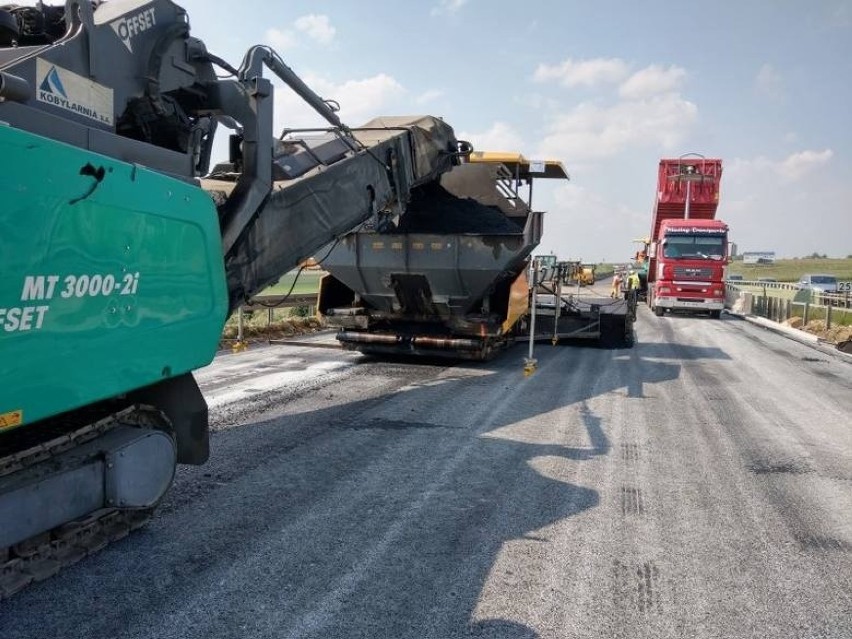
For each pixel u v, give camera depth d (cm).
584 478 518
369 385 866
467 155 951
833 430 695
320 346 1111
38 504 301
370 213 662
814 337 1677
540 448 598
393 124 823
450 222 959
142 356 339
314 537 394
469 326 983
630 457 578
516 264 990
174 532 396
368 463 539
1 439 323
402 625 302
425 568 358
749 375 1048
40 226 270
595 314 1304
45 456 316
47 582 331
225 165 503
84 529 353
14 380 265
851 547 400
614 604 326
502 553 379
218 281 401
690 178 2419
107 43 358
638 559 377
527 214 1006
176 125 419
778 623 312
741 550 393
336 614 309
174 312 361
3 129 251
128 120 391
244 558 364
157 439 374
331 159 602
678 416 743
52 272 278
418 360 1094
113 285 314
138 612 306
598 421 707
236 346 1116
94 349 306
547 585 343
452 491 480
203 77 443
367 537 396
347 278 1029
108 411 369
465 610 316
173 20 410
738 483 515
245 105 454
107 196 305
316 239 574
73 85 333
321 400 767
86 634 287
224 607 313
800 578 359
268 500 453
